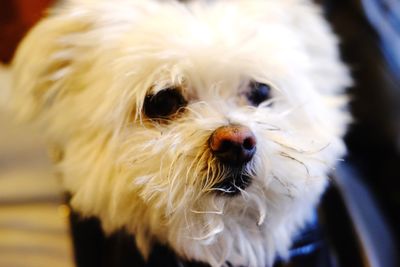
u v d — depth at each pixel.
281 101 0.23
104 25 0.23
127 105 0.21
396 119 0.32
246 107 0.22
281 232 0.24
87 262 0.25
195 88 0.22
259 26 0.23
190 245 0.22
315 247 0.24
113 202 0.22
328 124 0.24
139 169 0.21
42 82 0.25
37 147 0.32
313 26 0.27
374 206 0.29
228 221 0.22
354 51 0.34
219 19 0.22
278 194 0.21
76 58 0.24
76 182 0.23
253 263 0.23
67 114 0.24
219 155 0.20
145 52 0.21
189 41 0.21
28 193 0.31
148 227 0.23
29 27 0.28
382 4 0.35
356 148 0.34
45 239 0.29
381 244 0.27
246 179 0.20
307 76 0.25
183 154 0.20
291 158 0.21
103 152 0.22
